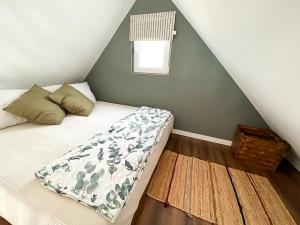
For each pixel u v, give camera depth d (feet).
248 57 3.93
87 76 10.19
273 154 6.45
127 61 8.93
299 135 4.75
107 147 4.01
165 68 8.40
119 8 7.27
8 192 2.94
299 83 2.64
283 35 2.16
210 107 8.21
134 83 9.21
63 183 2.93
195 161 6.83
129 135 4.83
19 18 4.63
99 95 10.33
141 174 3.80
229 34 4.01
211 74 7.72
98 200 2.67
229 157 7.32
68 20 5.86
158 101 9.05
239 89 7.51
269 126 7.41
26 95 5.68
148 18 7.57
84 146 4.02
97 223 2.45
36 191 2.92
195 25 6.77
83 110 6.94
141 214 4.31
